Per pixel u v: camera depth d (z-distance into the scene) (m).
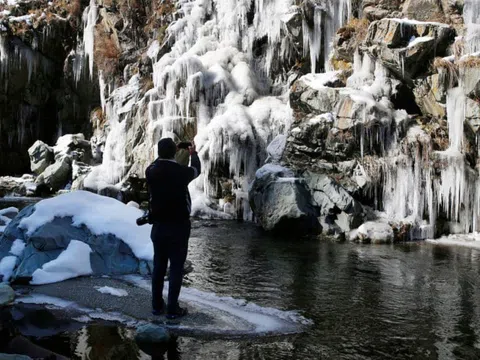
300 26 16.73
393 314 5.89
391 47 13.03
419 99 13.03
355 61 14.45
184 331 4.88
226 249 10.07
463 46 12.35
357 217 11.76
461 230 11.98
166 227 5.16
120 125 19.11
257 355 4.41
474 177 11.73
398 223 11.58
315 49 16.62
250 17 19.09
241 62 18.27
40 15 24.45
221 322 5.21
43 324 4.95
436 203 11.87
